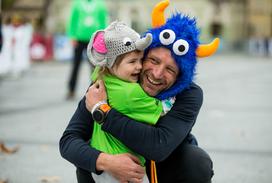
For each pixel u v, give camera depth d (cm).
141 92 359
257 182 612
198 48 378
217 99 1405
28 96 1418
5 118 1030
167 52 367
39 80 1989
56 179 613
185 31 370
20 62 2178
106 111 360
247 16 6956
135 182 360
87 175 394
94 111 362
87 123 386
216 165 686
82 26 1296
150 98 362
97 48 364
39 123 976
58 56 3419
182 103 375
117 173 356
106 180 363
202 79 2052
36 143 801
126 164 355
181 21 373
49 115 1076
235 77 2206
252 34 7031
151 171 379
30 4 6322
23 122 984
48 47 3409
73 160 372
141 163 370
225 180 618
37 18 6281
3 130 898
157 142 357
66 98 1355
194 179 389
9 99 1345
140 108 359
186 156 390
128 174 356
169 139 361
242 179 623
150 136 357
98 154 361
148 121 362
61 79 2042
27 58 2266
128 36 358
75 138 378
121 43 356
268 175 642
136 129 355
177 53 365
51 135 863
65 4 6341
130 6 6316
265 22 7119
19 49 2161
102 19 1316
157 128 363
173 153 393
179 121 369
